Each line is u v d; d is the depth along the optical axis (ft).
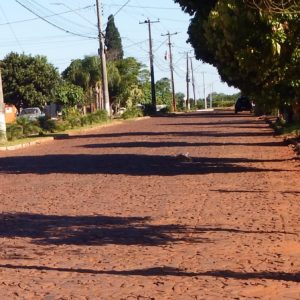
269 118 220.64
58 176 78.54
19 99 288.30
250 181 67.82
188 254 37.32
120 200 57.93
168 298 29.14
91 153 110.42
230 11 59.26
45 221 49.34
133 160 95.40
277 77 66.28
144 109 332.39
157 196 59.26
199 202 55.06
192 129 179.63
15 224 48.55
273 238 40.50
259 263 34.73
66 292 30.73
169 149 113.29
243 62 62.03
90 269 34.88
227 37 60.34
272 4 37.73
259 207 51.57
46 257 38.01
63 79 324.80
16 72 285.64
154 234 43.11
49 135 168.66
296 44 59.26
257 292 29.68
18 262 37.04
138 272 33.86
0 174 83.25
